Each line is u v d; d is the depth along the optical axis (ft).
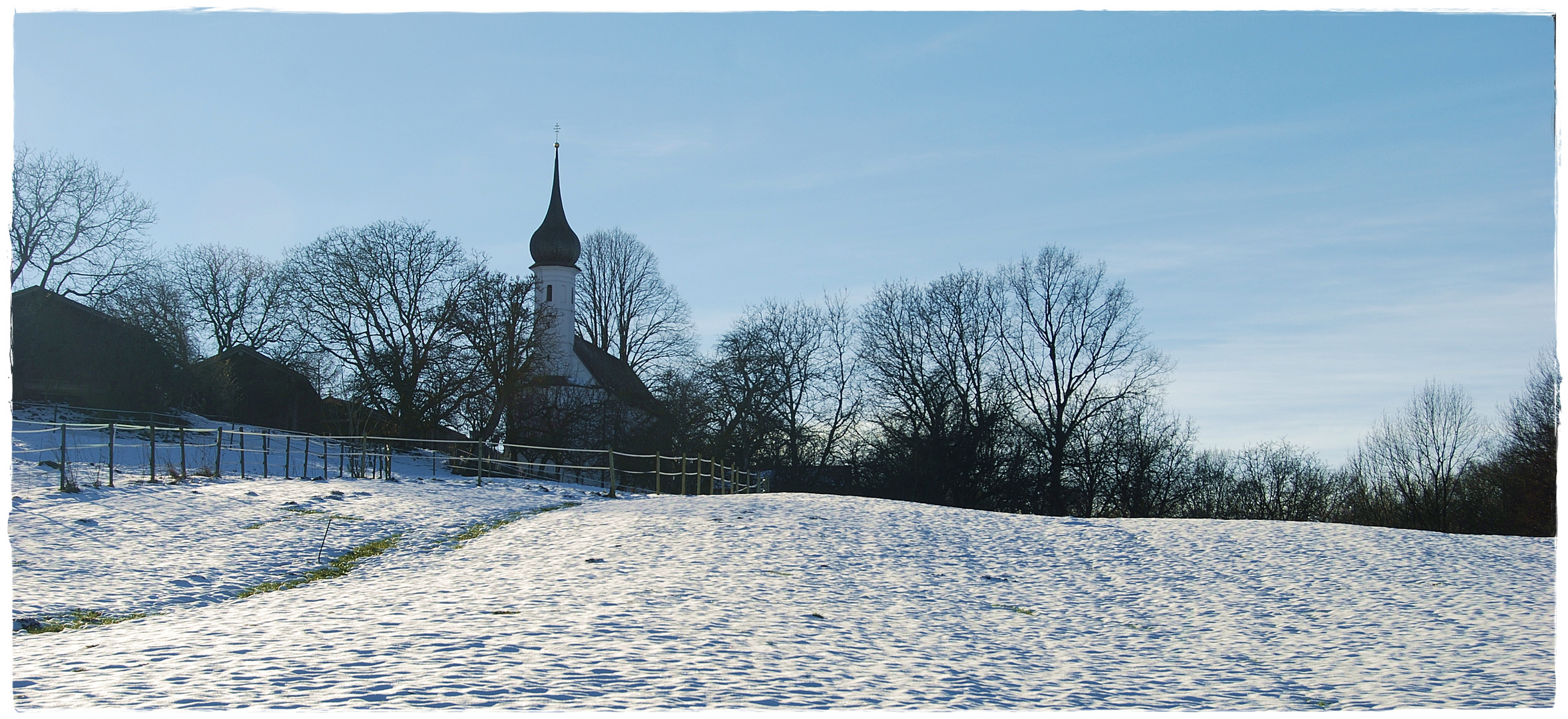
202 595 43.83
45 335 145.69
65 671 27.22
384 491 82.69
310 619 36.11
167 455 122.11
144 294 159.43
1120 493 176.35
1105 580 54.08
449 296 169.07
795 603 42.68
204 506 67.05
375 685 25.32
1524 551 64.80
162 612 40.01
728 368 184.34
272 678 26.18
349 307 171.73
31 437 118.32
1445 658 35.14
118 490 70.33
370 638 31.83
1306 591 51.08
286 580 48.26
